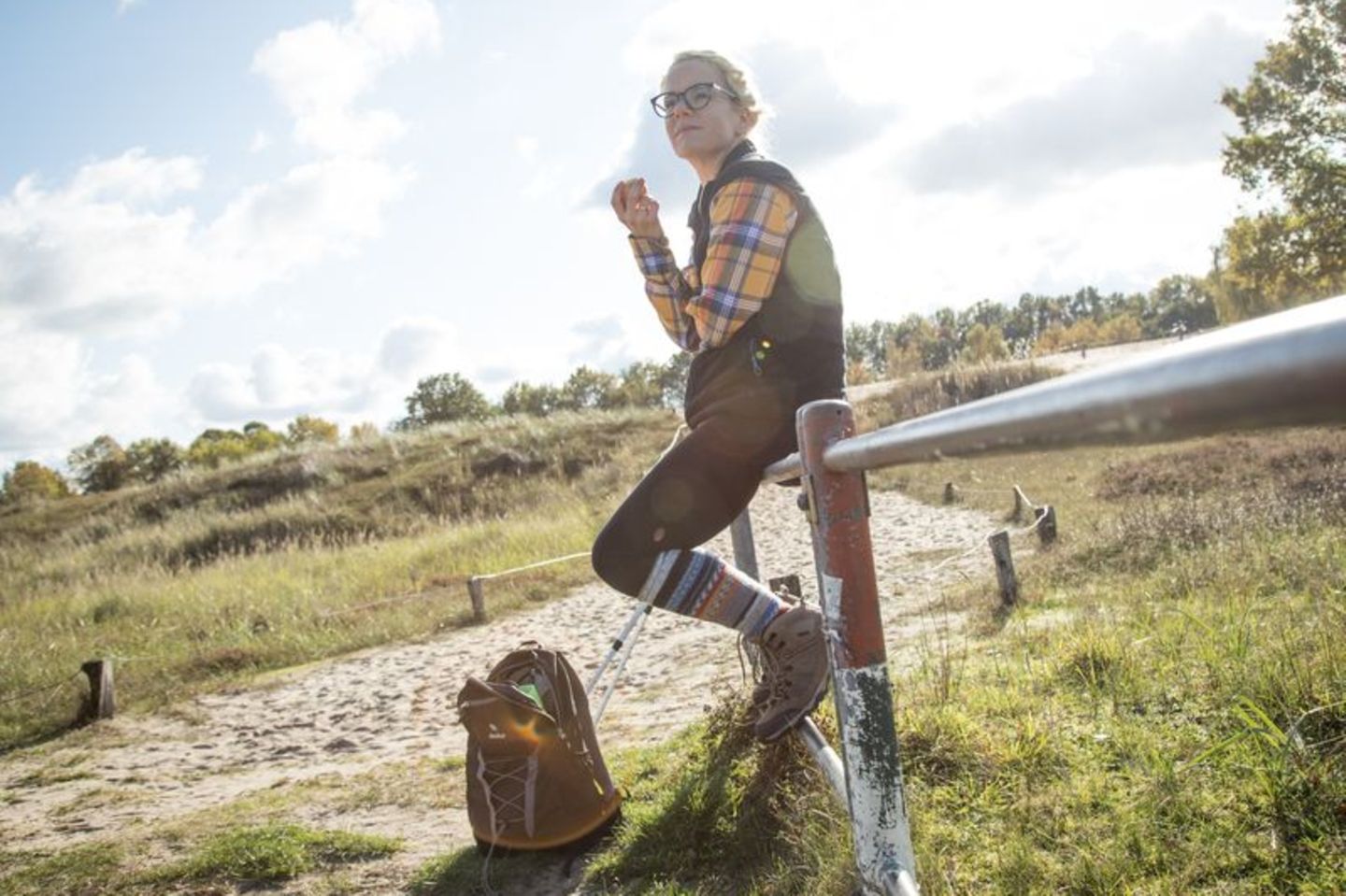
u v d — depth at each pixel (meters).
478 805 3.75
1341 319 0.41
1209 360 0.50
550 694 3.77
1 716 8.70
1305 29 32.16
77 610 13.99
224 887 3.81
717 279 2.30
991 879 2.63
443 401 93.19
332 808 4.84
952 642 5.70
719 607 2.81
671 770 4.14
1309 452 10.47
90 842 4.80
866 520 1.72
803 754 3.49
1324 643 3.56
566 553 15.53
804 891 2.84
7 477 83.06
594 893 3.34
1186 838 2.64
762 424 2.39
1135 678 3.85
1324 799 2.62
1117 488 12.76
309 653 10.99
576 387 113.06
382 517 24.08
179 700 9.16
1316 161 32.22
